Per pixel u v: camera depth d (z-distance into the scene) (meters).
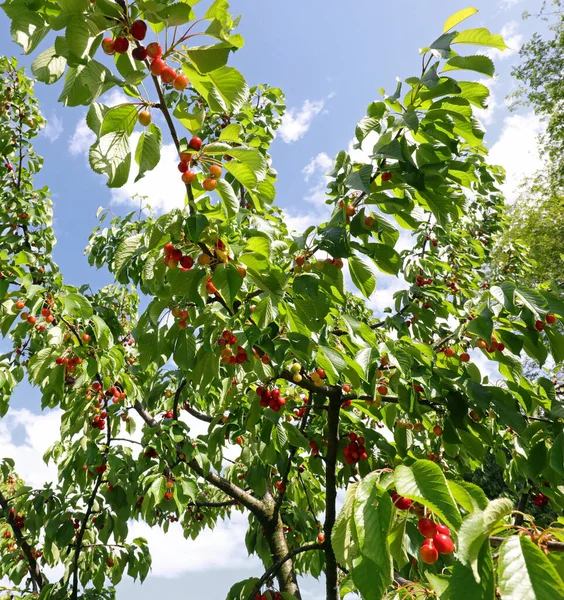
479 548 1.13
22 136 6.43
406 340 3.17
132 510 5.07
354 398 3.25
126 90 2.03
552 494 3.60
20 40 1.88
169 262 2.47
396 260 2.90
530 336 3.13
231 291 2.39
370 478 1.43
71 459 4.71
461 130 2.77
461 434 3.25
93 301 6.52
